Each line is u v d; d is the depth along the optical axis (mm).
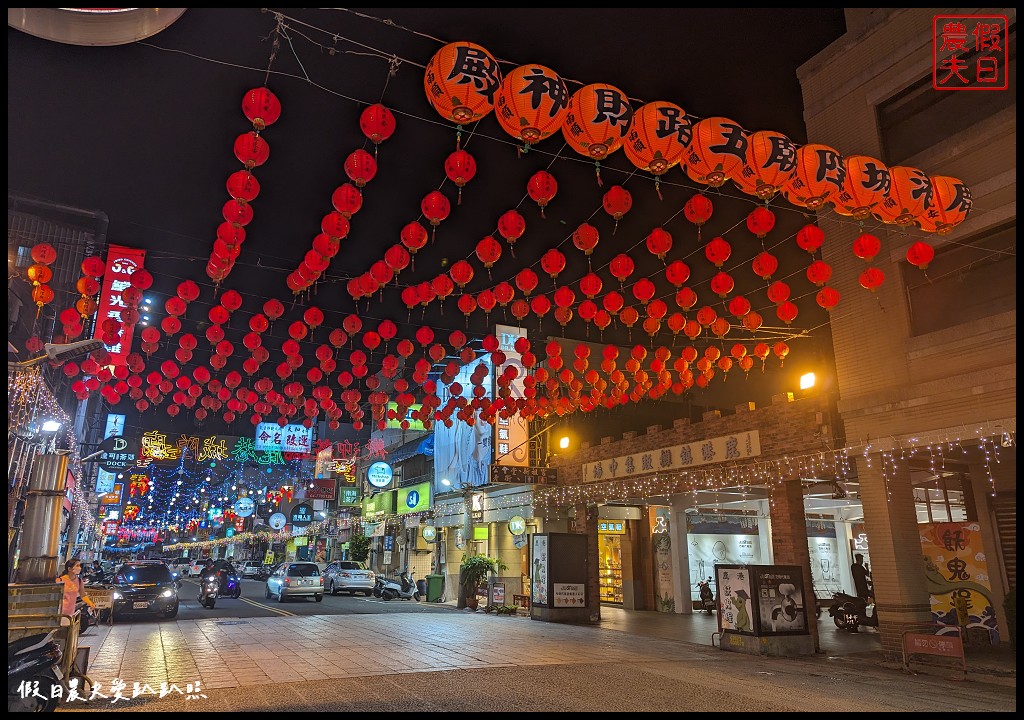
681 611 18609
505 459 20672
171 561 56844
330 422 15711
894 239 11602
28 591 7023
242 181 6625
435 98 5496
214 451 29562
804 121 13406
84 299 11156
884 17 11945
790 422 13039
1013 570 13148
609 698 7551
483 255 8828
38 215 18281
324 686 7867
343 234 7496
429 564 29000
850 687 8641
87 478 28609
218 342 12383
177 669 8914
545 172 7328
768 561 20516
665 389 13727
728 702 7492
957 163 10758
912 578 10789
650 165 6125
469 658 10180
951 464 13773
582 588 16594
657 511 20172
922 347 10867
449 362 13875
